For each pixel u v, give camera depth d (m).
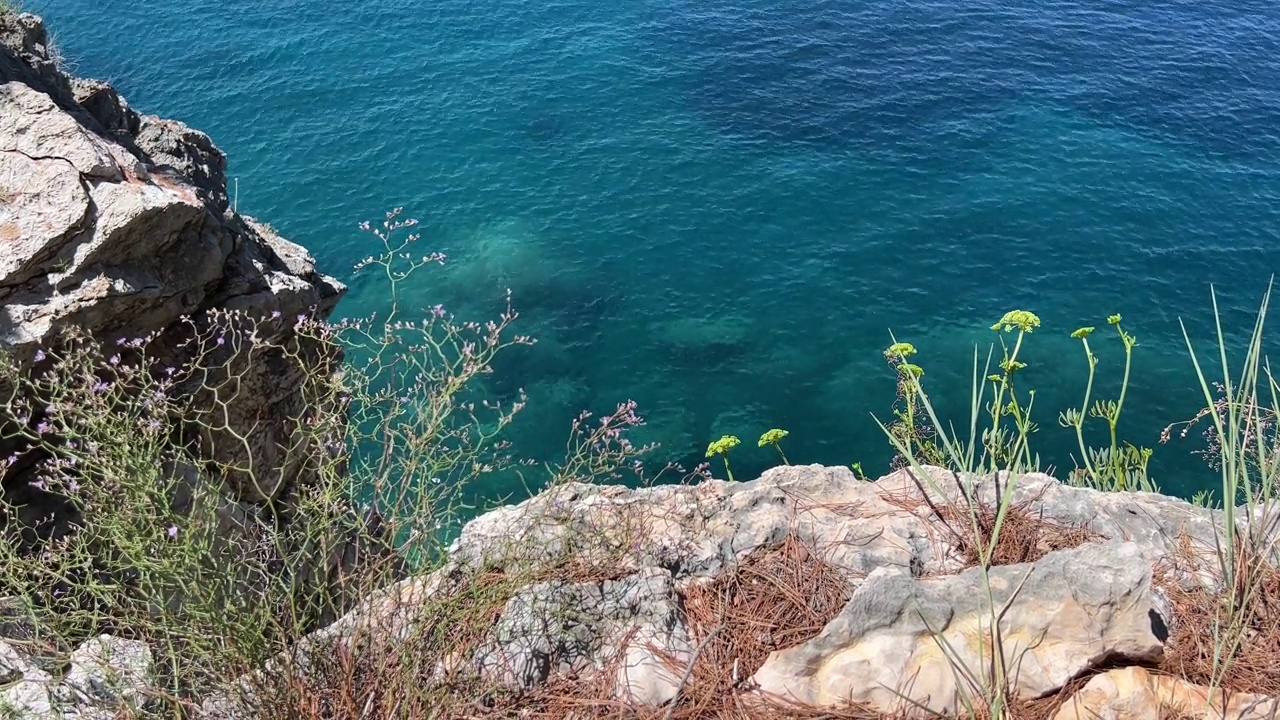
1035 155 30.50
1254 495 5.20
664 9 38.84
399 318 23.47
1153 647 3.91
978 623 3.97
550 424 20.47
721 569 4.62
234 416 6.50
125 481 3.75
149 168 6.43
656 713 3.88
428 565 4.42
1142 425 20.67
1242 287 24.95
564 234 26.94
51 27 33.50
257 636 3.79
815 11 38.91
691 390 22.05
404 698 3.85
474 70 34.16
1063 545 4.77
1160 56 35.53
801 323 24.16
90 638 4.02
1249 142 30.81
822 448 20.73
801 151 30.73
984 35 37.16
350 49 34.53
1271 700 3.80
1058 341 23.25
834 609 4.36
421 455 4.69
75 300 5.34
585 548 4.64
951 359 22.91
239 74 32.50
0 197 5.42
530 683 4.02
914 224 27.61
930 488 5.17
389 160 29.44
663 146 30.86
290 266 7.39
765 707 3.88
